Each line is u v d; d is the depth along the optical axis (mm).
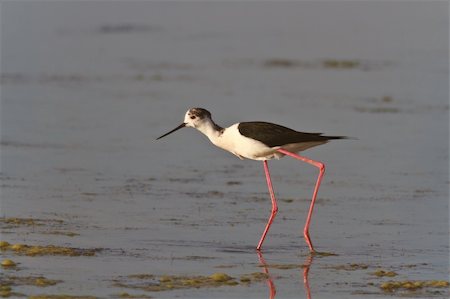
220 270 10844
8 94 23516
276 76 26859
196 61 29547
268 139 12227
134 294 9766
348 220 13492
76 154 17656
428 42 32938
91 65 28422
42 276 10305
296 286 10328
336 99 23469
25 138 18891
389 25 36812
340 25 36906
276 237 12516
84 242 11820
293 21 38344
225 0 43969
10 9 38562
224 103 22719
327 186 15688
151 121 20953
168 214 13531
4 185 15031
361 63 29078
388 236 12648
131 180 15781
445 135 19719
